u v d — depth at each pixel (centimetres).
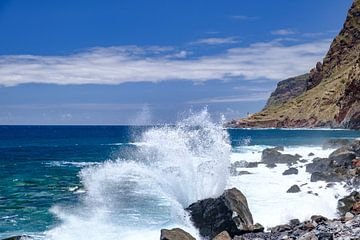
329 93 16212
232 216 1680
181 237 1427
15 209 2109
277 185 2581
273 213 1916
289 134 10881
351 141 5006
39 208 2133
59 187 2789
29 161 4622
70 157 5088
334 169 2916
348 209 1914
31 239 1585
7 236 1633
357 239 1236
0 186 2842
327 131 12256
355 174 2686
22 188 2759
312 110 16538
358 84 12988
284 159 3766
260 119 19550
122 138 10362
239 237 1561
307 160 3766
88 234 1642
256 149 5422
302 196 2233
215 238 1515
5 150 6334
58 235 1634
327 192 2294
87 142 8512
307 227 1588
